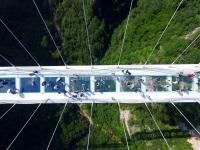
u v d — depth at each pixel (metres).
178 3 37.75
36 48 40.78
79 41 41.28
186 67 31.45
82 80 31.33
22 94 31.41
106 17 41.06
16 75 31.36
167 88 31.42
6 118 38.38
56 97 31.38
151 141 35.91
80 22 41.31
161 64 33.41
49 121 39.25
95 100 31.45
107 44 41.44
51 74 31.28
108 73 31.31
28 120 36.03
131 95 31.41
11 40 40.44
